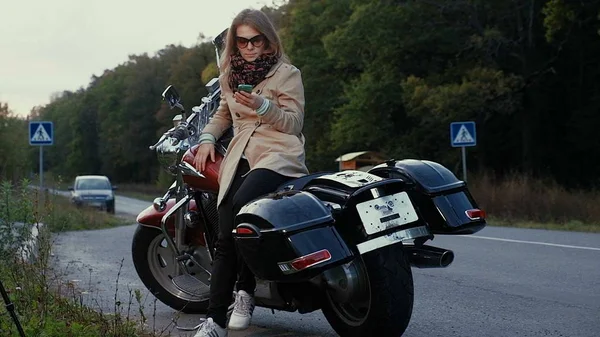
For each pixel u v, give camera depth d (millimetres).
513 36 40188
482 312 7367
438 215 5270
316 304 5266
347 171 5105
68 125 145750
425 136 42188
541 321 6953
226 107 5684
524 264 10883
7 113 34656
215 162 5676
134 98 110375
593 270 10234
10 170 10367
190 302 6707
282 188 5109
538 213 22953
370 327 4930
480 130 40625
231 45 5379
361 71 50188
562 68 41188
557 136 42000
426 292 8516
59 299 6539
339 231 4871
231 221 5230
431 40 41438
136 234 6789
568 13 35531
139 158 110438
